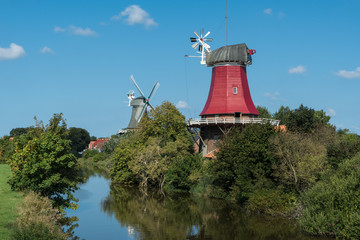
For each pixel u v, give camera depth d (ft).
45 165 85.71
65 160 91.45
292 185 104.78
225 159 121.49
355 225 77.25
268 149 111.14
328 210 82.84
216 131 171.32
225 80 176.86
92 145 461.78
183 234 90.38
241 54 175.94
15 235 58.75
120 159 181.06
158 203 131.03
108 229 94.94
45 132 101.50
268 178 111.65
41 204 77.66
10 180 88.58
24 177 86.74
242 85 176.76
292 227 92.32
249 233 89.61
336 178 84.64
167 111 174.50
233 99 174.29
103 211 117.50
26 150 88.63
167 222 102.94
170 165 158.10
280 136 107.04
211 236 88.48
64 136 108.47
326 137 134.51
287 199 101.65
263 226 94.73
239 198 119.75
